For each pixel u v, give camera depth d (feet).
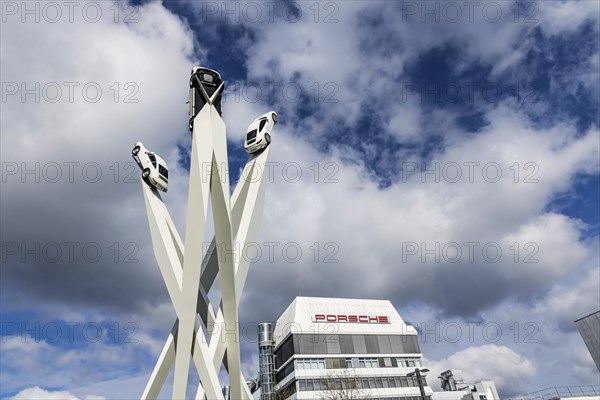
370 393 255.09
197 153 102.89
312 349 263.08
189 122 109.50
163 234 111.55
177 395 100.68
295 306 280.51
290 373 261.65
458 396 300.20
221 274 104.42
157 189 122.31
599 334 207.41
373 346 274.57
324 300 287.69
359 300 295.07
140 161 121.29
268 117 123.54
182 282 102.32
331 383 233.35
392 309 297.74
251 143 121.70
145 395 107.34
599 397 196.65
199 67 110.83
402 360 275.39
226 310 107.45
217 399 100.01
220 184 102.94
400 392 261.24
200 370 103.60
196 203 100.94
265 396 277.64
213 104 108.58
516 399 211.41
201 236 100.68
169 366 110.93
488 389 299.38
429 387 269.23
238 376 108.68
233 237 111.65
